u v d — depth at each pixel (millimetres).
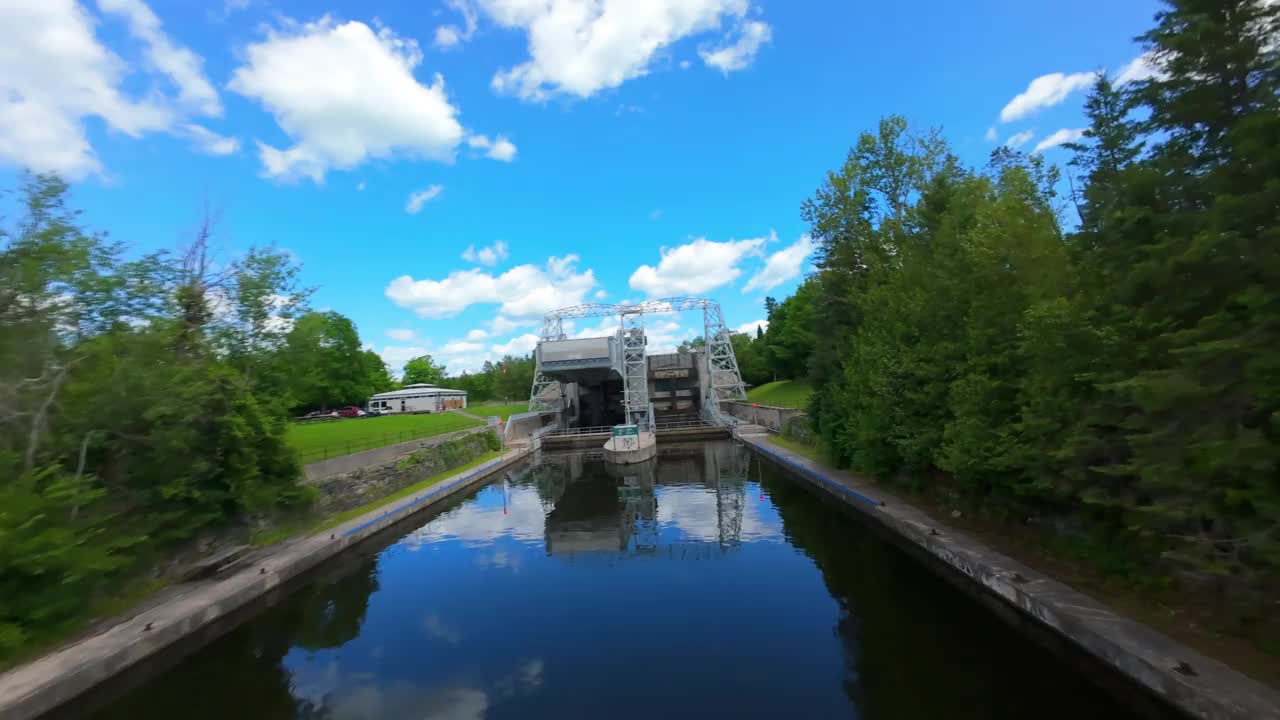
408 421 53094
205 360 15578
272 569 14305
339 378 70688
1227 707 6164
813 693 8320
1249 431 6590
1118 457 9031
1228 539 7633
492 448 42625
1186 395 6926
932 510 17078
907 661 9062
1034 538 12422
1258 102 6848
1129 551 9438
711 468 35500
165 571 13570
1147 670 7215
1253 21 6879
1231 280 6875
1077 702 7637
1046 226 12602
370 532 19484
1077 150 10922
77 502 11023
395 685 9352
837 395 25594
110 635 10406
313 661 10414
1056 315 9586
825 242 28703
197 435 14180
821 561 14867
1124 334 8516
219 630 12070
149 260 14703
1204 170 7543
